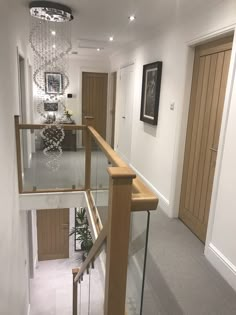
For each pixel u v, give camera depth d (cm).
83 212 534
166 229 309
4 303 243
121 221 99
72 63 723
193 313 193
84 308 292
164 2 269
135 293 119
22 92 428
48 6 296
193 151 303
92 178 328
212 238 247
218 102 255
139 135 480
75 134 389
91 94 757
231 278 219
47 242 580
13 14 315
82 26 387
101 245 133
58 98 646
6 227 256
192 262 250
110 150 183
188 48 295
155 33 390
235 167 213
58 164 368
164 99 362
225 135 224
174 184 330
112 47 559
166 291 213
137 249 112
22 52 406
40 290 488
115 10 307
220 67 251
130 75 539
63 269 557
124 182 95
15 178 312
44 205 353
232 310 197
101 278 166
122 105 612
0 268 230
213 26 246
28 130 361
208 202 271
